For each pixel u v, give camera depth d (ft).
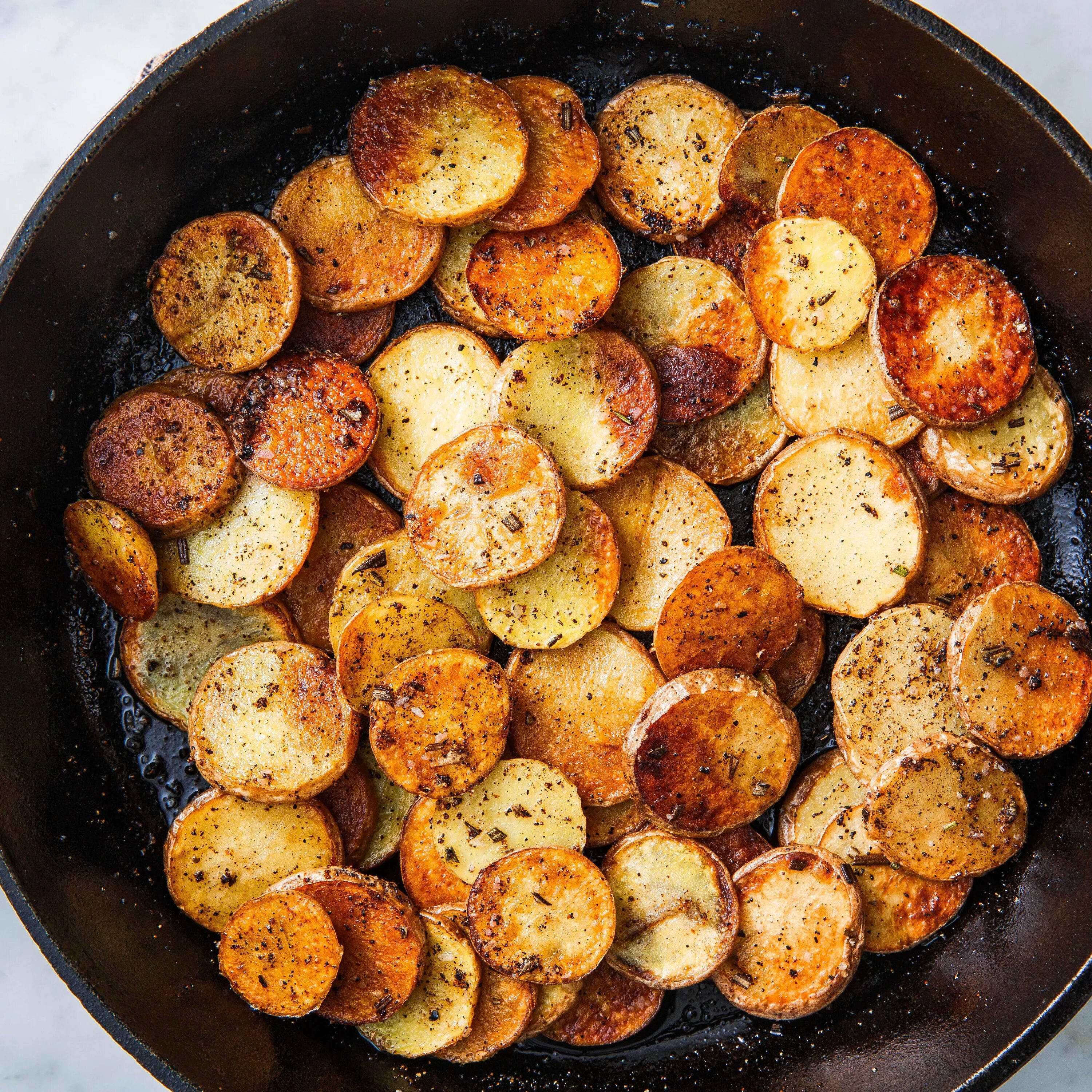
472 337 1.62
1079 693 1.60
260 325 1.60
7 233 1.67
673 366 1.62
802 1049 1.62
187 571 1.62
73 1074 1.66
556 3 1.58
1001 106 1.55
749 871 1.60
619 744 1.62
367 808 1.63
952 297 1.59
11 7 1.67
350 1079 1.60
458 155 1.59
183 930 1.62
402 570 1.62
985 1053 1.55
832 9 1.55
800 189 1.60
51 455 1.60
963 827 1.59
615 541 1.61
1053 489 1.65
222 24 1.51
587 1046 1.63
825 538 1.62
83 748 1.62
